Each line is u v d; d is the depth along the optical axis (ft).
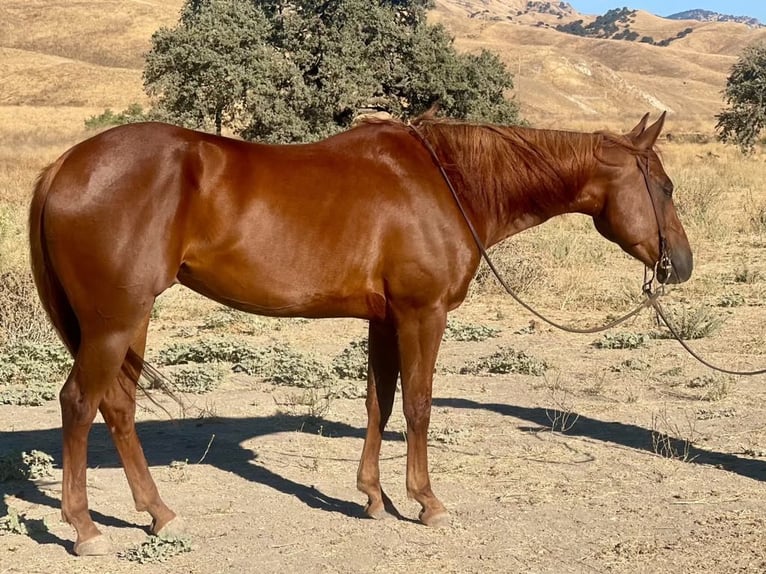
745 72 108.88
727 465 16.60
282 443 17.80
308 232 12.73
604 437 18.13
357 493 15.30
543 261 37.50
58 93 197.57
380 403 14.05
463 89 75.15
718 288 33.30
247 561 12.65
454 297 13.47
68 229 12.12
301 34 72.69
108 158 12.21
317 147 13.25
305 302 12.99
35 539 13.38
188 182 12.33
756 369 23.02
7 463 15.94
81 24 271.69
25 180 60.64
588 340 26.61
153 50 70.44
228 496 15.08
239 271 12.67
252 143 13.15
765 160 92.79
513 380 22.38
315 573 12.31
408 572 12.36
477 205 13.78
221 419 19.31
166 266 12.31
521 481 15.75
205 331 27.86
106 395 12.98
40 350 23.40
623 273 36.76
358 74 70.95
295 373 22.43
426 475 13.85
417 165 13.32
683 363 23.79
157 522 13.34
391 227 12.99
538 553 12.95
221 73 67.41
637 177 14.38
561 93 256.52
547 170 14.06
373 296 13.19
